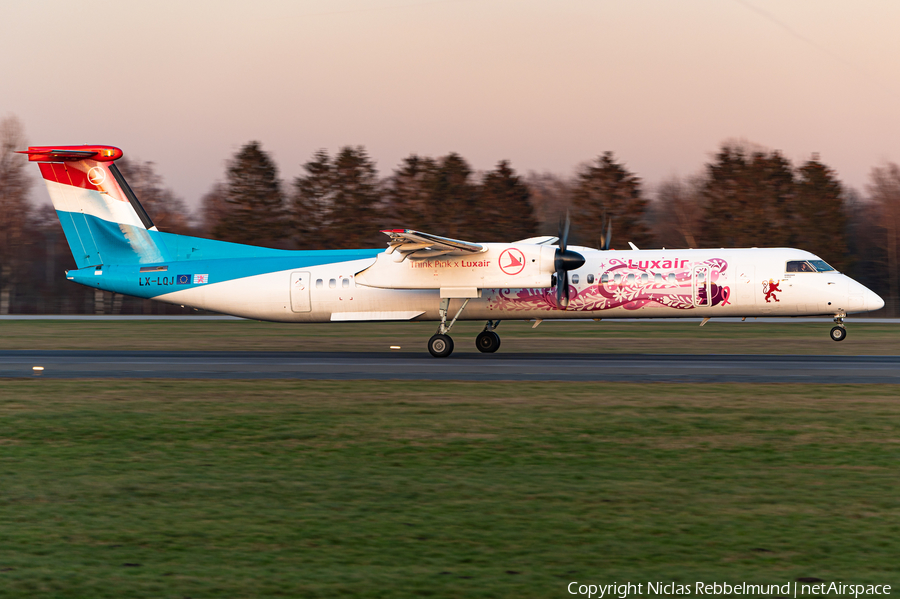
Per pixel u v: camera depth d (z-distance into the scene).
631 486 34.53
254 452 41.22
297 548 26.88
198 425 47.69
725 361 82.81
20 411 52.34
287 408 53.25
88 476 36.50
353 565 25.31
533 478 35.97
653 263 88.12
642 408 52.72
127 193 96.62
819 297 86.44
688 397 57.34
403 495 33.31
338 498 32.88
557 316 90.00
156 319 198.62
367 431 45.91
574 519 29.92
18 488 34.47
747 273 87.00
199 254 96.38
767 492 33.44
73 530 28.83
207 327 162.25
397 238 81.56
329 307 92.31
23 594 23.02
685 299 87.19
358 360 85.25
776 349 101.19
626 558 25.92
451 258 86.38
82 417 50.19
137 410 52.66
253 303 93.38
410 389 61.97
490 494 33.38
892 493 33.19
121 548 26.91
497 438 44.06
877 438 43.44
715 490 33.78
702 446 42.00
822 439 43.28
